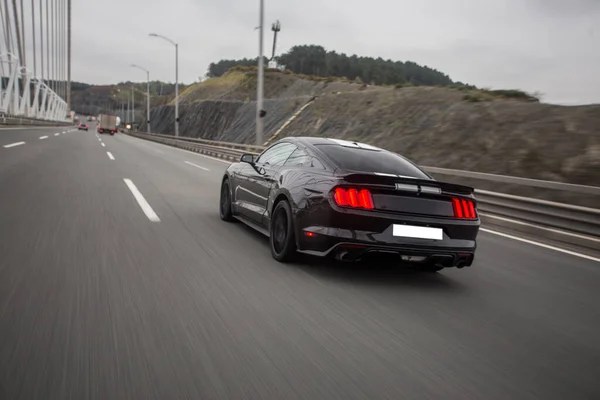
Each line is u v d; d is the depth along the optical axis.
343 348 2.69
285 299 3.45
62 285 3.39
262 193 5.12
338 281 4.00
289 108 38.72
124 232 5.23
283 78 69.88
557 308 3.83
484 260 5.53
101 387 2.09
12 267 3.73
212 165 16.97
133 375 2.21
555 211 7.40
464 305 3.69
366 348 2.72
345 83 52.78
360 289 3.84
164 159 18.14
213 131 62.50
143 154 20.42
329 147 4.74
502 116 17.06
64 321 2.77
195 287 3.55
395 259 4.04
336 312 3.27
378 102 27.31
